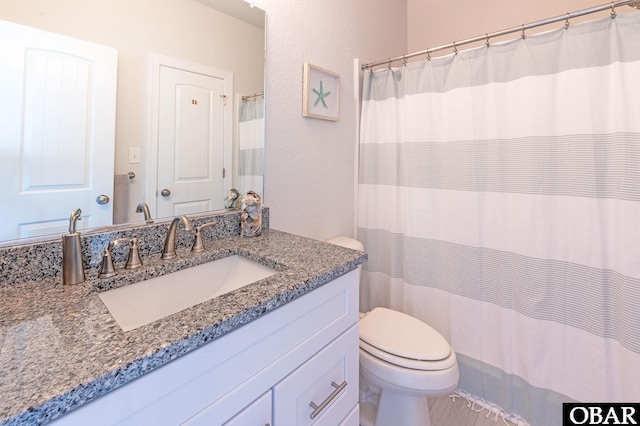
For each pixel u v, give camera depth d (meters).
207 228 1.13
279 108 1.37
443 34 2.21
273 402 0.69
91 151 0.85
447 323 1.56
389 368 1.12
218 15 1.13
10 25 0.72
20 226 0.75
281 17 1.36
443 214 1.54
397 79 1.69
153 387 0.49
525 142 1.28
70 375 0.42
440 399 1.51
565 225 1.22
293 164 1.45
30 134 0.75
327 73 1.58
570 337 1.23
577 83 1.16
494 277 1.41
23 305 0.64
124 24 0.90
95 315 0.60
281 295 0.68
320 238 1.62
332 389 0.87
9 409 0.36
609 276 1.14
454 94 1.46
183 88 1.05
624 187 1.08
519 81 1.29
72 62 0.81
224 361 0.59
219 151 1.16
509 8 1.96
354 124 1.81
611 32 1.09
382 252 1.80
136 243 0.86
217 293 0.98
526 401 1.34
